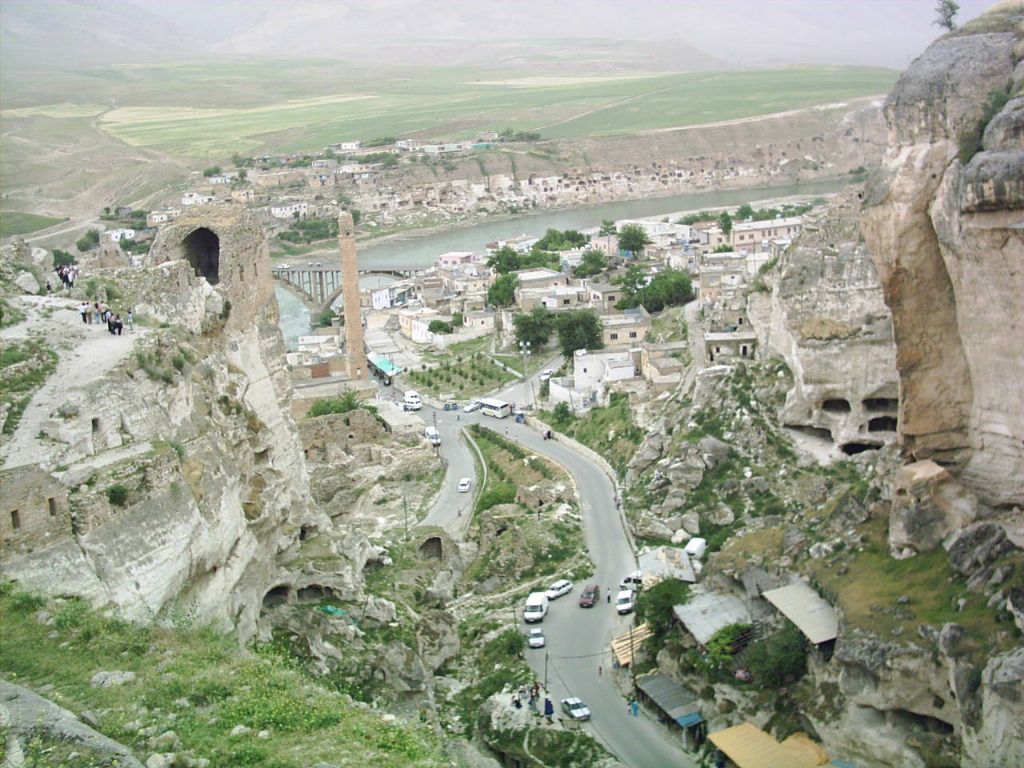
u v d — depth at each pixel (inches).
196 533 1836.9
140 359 1904.5
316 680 2108.8
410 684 2386.8
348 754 1321.4
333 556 2516.0
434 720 2364.7
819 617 2338.8
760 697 2324.1
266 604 2352.4
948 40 2345.0
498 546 3388.3
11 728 1233.4
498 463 4439.0
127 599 1649.9
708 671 2432.3
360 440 4662.9
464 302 7495.1
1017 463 2311.8
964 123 2220.7
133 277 2223.2
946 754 2023.9
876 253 2378.2
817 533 2645.2
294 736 1373.0
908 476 2367.1
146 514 1722.4
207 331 2341.3
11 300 2103.8
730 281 5797.2
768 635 2452.0
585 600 3029.0
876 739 2105.1
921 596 2219.5
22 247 2417.6
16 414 1688.0
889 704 2096.5
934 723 2075.5
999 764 1866.4
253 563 2177.7
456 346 6722.4
